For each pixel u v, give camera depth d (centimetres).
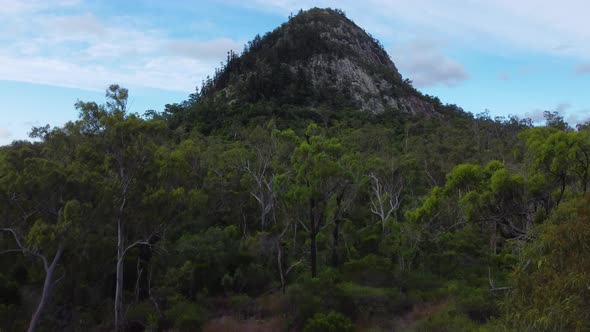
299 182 2677
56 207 1942
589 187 2056
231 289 2650
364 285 2703
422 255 2930
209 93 10969
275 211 3622
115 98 2211
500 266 2634
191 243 2681
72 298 2208
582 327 772
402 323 2238
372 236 3356
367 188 3781
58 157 2312
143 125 2105
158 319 2188
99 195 1984
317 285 2422
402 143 5741
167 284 2447
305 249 3047
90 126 2144
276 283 2733
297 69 11019
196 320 2181
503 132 6209
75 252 2027
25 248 1830
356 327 2155
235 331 2138
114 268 2450
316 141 2655
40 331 2019
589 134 1911
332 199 2794
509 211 2028
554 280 851
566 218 1002
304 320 2183
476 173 2077
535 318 849
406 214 2536
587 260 834
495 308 2041
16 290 2231
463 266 2895
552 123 4722
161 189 2156
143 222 2227
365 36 14525
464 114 12106
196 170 3344
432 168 4300
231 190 3544
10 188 1844
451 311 2139
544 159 1920
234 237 3039
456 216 2884
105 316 2242
